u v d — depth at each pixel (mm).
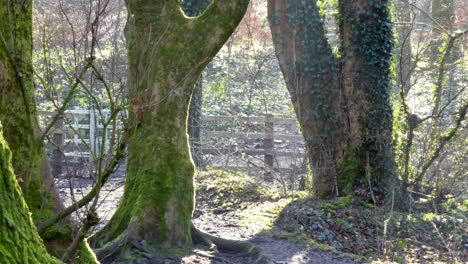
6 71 4672
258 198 13430
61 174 15969
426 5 24938
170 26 7949
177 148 8055
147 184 7941
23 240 3102
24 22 4773
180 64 7859
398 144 13781
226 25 7988
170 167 7988
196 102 17172
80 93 16062
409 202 13469
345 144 13797
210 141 18297
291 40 13883
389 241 11086
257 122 17625
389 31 13602
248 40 23953
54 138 16203
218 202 13203
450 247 11188
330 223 11570
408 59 18656
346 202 12773
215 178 14664
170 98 7887
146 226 7789
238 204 13039
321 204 12383
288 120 17328
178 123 8039
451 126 15016
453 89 18078
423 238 11562
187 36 7914
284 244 9922
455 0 25609
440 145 13422
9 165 3104
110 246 7523
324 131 13852
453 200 13469
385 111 13609
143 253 7566
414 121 13422
